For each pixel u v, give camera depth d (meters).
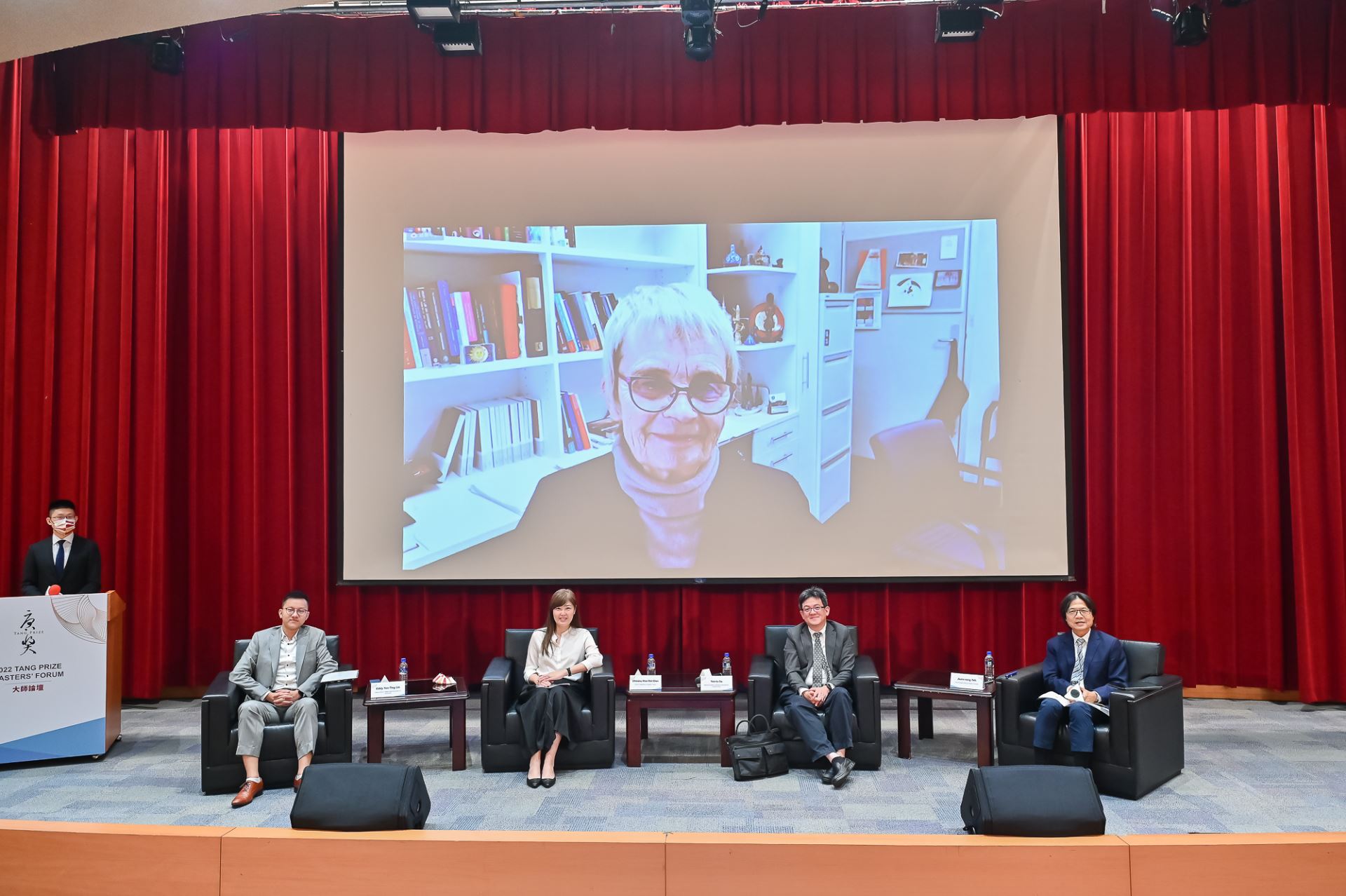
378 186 5.96
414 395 5.89
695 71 5.91
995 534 5.79
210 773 4.32
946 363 5.82
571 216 5.92
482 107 5.96
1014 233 5.82
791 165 5.88
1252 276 5.88
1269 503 5.80
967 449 5.81
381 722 4.64
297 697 4.54
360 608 6.04
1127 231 5.90
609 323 5.89
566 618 4.86
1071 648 4.68
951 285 5.83
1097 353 5.91
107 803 4.22
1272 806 4.06
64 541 5.28
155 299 6.14
